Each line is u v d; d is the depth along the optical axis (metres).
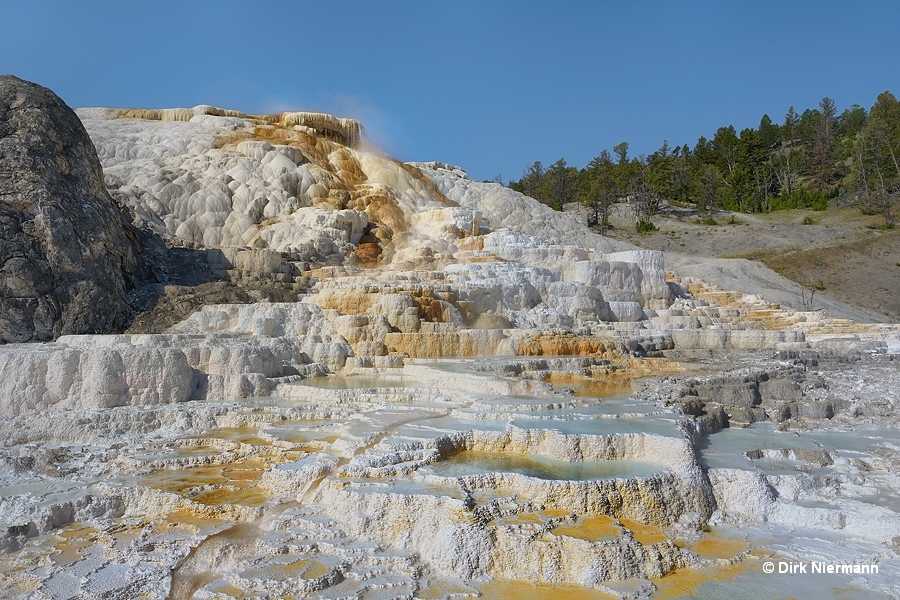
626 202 75.12
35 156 17.05
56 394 12.98
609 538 7.89
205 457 10.60
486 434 10.52
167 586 7.37
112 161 27.50
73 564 7.86
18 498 9.27
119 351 13.38
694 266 43.12
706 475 10.08
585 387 14.62
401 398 13.27
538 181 81.31
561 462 9.94
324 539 8.14
